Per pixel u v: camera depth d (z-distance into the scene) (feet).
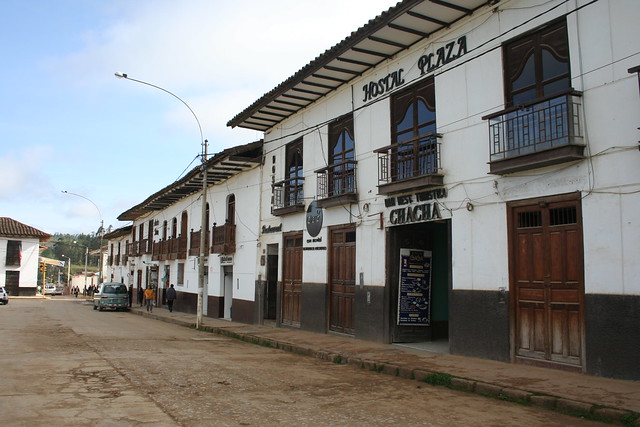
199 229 93.86
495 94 35.53
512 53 34.99
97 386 26.37
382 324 45.01
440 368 31.81
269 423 19.97
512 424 20.80
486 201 35.60
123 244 173.58
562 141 29.84
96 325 67.97
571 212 30.50
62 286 300.81
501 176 34.55
